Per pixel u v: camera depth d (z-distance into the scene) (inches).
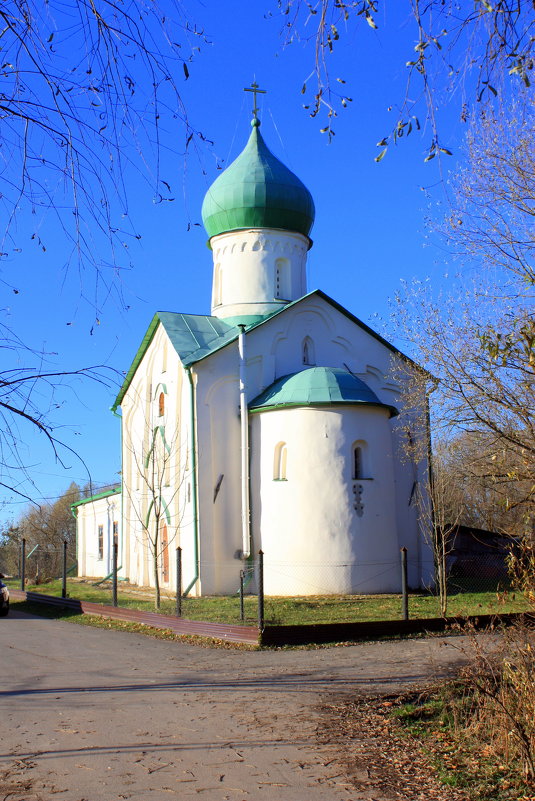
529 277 535.8
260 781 310.0
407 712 416.5
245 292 1317.7
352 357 1274.6
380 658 586.6
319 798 293.1
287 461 1086.4
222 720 403.5
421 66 253.0
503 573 1235.2
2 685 508.4
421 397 895.7
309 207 1357.0
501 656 406.9
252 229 1323.8
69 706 438.6
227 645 673.0
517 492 568.4
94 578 1612.9
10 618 967.0
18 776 316.2
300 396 1090.7
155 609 906.1
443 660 565.6
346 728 389.4
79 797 291.7
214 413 1142.3
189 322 1262.3
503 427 592.1
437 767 333.4
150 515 1296.8
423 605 901.2
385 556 1074.1
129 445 1429.6
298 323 1235.2
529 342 393.4
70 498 1934.1
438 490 903.7
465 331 673.6
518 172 623.8
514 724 334.3
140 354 1357.0
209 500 1115.3
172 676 531.8
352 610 864.3
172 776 315.0
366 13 243.0
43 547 1691.7
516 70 253.6
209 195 1350.9
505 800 297.9
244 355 1143.6
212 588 1090.7
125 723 398.0
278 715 413.7
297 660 589.6
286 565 1059.9
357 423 1087.0
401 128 265.1
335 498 1057.5
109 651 654.5
